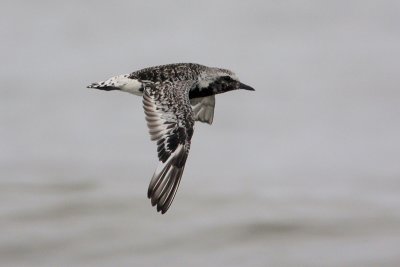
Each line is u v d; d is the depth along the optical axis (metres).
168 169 9.07
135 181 17.97
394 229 15.23
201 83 10.69
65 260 14.11
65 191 17.25
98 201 16.73
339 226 15.41
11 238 14.93
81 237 14.99
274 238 14.91
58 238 14.90
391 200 16.86
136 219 15.86
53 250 14.49
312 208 16.42
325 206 16.50
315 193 17.36
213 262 14.00
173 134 9.23
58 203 16.53
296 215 16.03
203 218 15.98
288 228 15.39
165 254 14.29
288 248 14.52
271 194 17.38
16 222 15.62
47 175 18.23
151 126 9.38
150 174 18.45
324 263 13.77
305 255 14.18
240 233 15.08
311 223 15.63
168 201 8.92
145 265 13.93
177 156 9.11
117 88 10.25
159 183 9.02
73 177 18.11
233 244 14.76
